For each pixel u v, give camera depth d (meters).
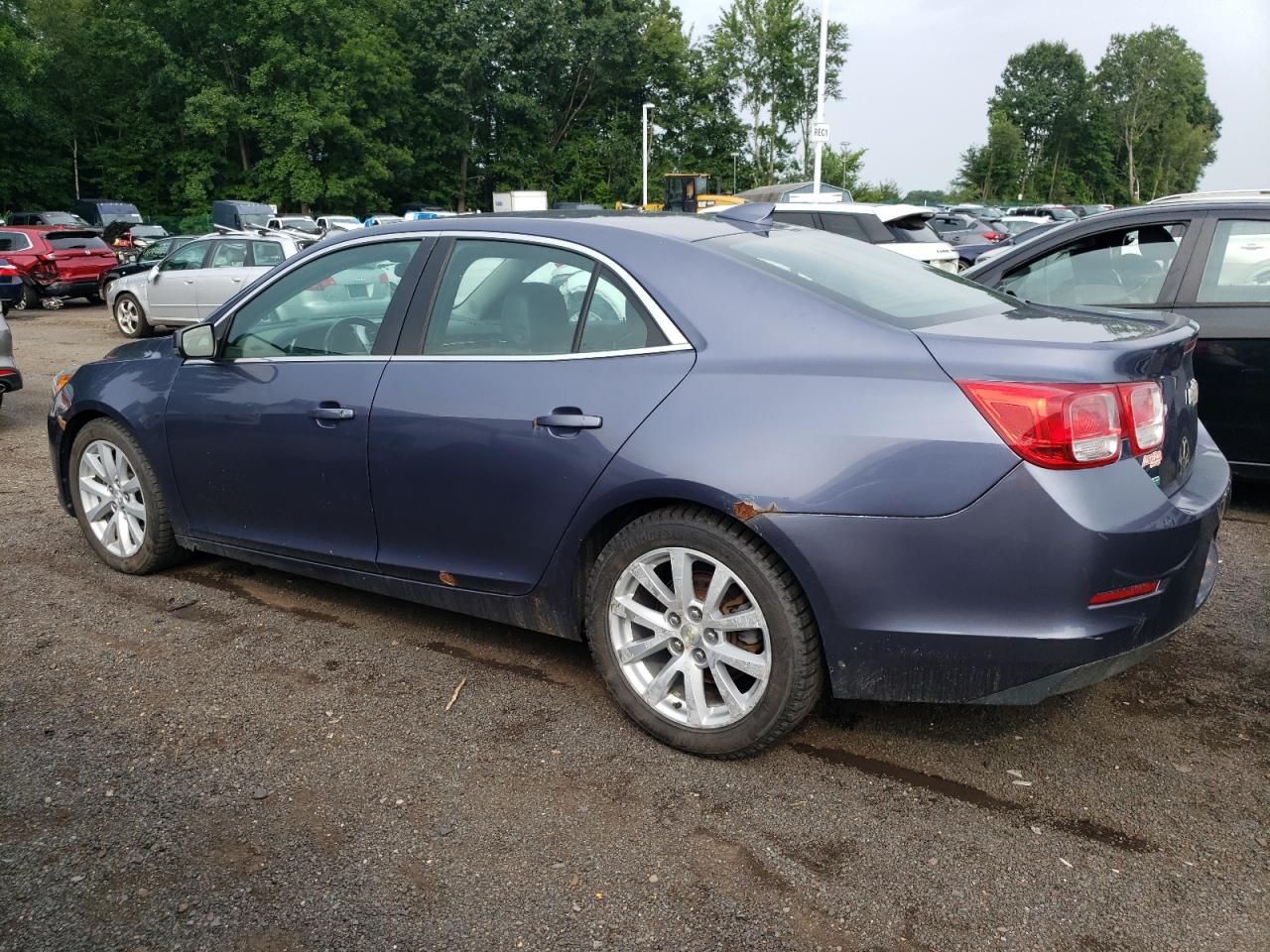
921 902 2.36
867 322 2.83
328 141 45.41
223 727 3.18
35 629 3.94
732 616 2.88
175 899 2.36
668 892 2.39
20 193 45.03
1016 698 2.66
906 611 2.65
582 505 3.05
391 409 3.46
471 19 50.16
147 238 30.59
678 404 2.89
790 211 13.41
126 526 4.53
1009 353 2.64
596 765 2.97
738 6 59.00
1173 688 3.48
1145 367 2.71
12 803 2.75
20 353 13.26
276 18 41.59
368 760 2.99
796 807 2.75
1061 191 99.81
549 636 3.94
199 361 4.15
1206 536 2.80
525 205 34.72
